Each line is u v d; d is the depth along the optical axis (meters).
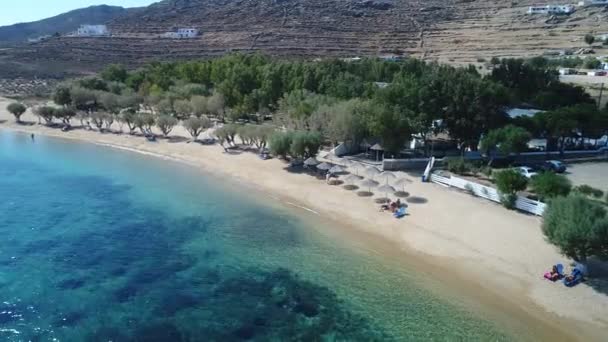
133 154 74.25
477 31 184.12
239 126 72.56
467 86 61.44
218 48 184.12
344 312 29.86
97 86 115.38
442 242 37.94
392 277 33.69
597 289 29.97
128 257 38.34
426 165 57.19
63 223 45.75
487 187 46.25
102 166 67.19
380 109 58.59
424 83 63.97
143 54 182.88
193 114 94.50
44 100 123.88
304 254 37.88
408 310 29.70
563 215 31.59
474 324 27.95
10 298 32.09
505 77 92.62
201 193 53.91
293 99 81.06
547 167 57.81
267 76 93.56
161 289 33.34
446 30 190.88
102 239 41.91
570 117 65.75
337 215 45.03
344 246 38.91
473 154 62.72
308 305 30.81
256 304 31.19
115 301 31.88
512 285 31.34
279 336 27.81
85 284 34.09
